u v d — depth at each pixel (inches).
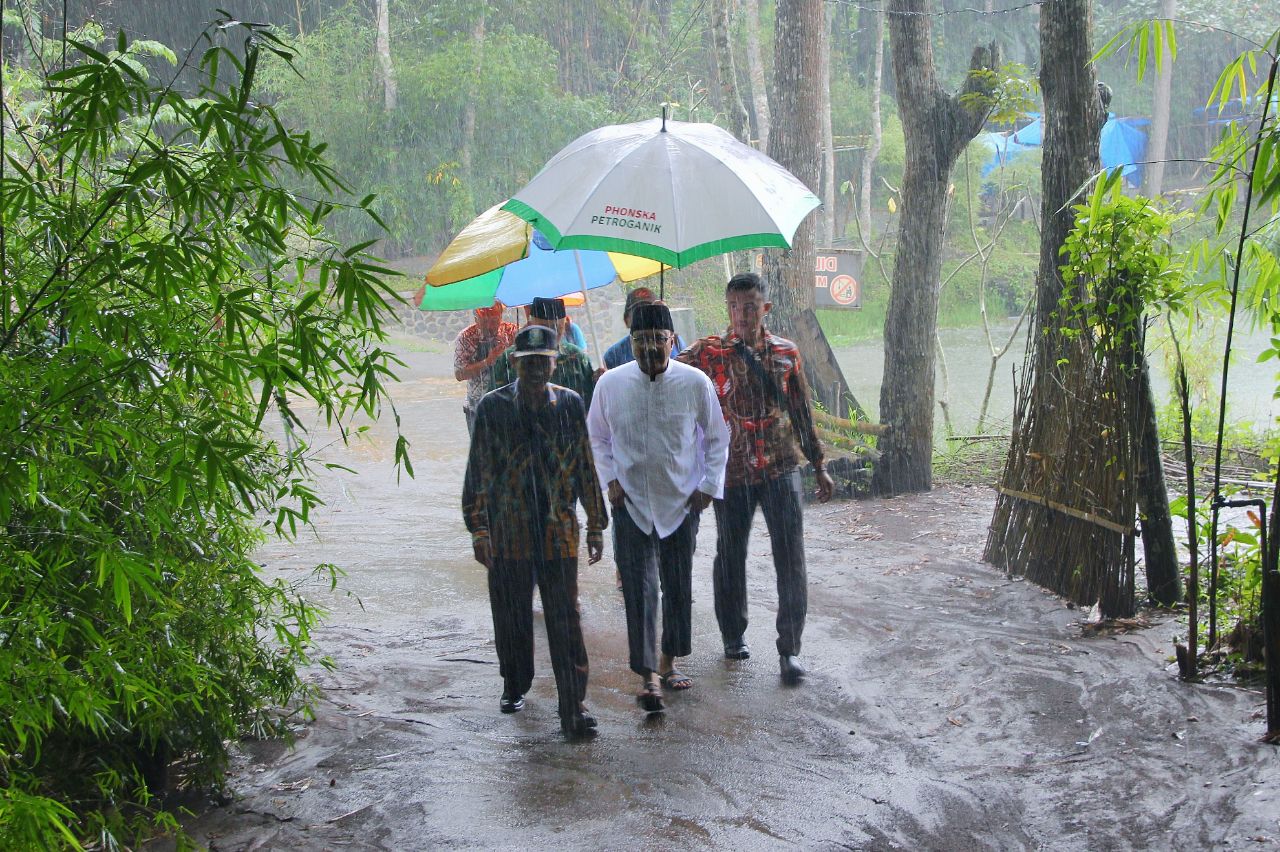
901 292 365.4
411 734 185.0
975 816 152.3
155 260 101.7
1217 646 202.4
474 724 189.8
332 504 364.2
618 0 1181.1
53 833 92.7
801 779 164.9
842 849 144.3
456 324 849.5
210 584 152.8
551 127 980.6
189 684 147.8
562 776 167.3
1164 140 1041.5
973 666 209.0
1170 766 161.8
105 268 109.5
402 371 753.6
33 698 104.3
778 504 207.2
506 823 152.3
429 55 967.0
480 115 961.5
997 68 354.9
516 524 184.2
